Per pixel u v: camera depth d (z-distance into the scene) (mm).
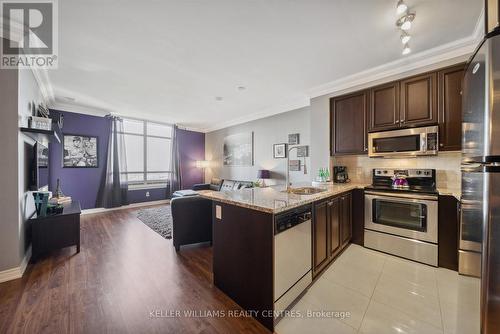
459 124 2340
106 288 1972
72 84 3346
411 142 2609
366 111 3016
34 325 1508
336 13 1812
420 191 2428
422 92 2568
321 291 1917
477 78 1131
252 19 1887
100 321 1552
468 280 1291
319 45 2293
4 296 1840
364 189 2873
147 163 6062
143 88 3533
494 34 985
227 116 5535
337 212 2527
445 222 2283
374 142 2898
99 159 5074
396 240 2592
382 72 2826
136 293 1898
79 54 2449
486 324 1009
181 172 6656
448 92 2402
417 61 2566
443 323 1524
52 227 2596
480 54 1092
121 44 2256
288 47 2326
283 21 1916
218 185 6027
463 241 1417
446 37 2168
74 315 1610
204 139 7277
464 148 1440
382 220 2719
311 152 3619
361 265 2383
